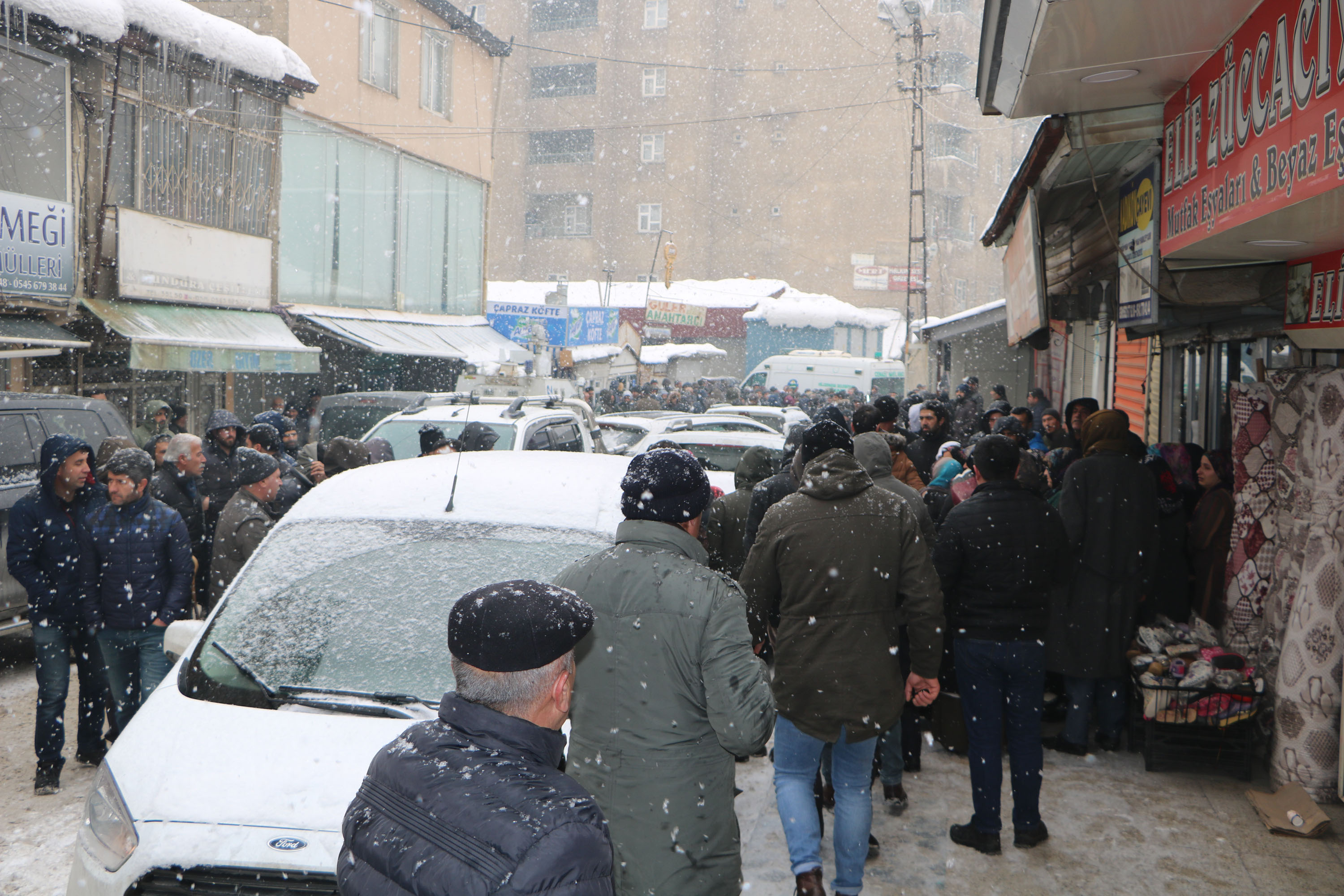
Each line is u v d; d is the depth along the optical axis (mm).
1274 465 5227
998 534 4047
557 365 27562
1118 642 5129
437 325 23094
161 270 14234
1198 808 4617
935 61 35906
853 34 65062
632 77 67562
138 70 13734
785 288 52031
